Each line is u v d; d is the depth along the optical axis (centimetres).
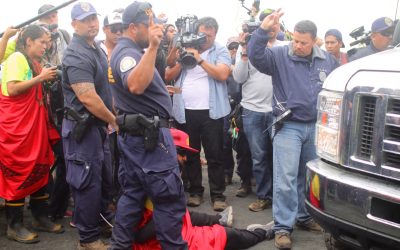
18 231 369
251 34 369
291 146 355
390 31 468
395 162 218
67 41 477
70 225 406
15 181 359
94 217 337
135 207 299
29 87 349
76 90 318
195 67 450
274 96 365
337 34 518
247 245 355
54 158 397
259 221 421
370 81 226
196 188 470
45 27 417
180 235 294
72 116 328
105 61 346
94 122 330
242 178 501
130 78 267
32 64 366
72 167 330
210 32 447
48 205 397
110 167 362
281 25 524
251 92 444
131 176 292
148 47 269
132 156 284
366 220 221
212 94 448
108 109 349
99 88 339
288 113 351
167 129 289
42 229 390
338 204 234
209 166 460
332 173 243
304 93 352
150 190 284
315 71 356
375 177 228
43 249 356
